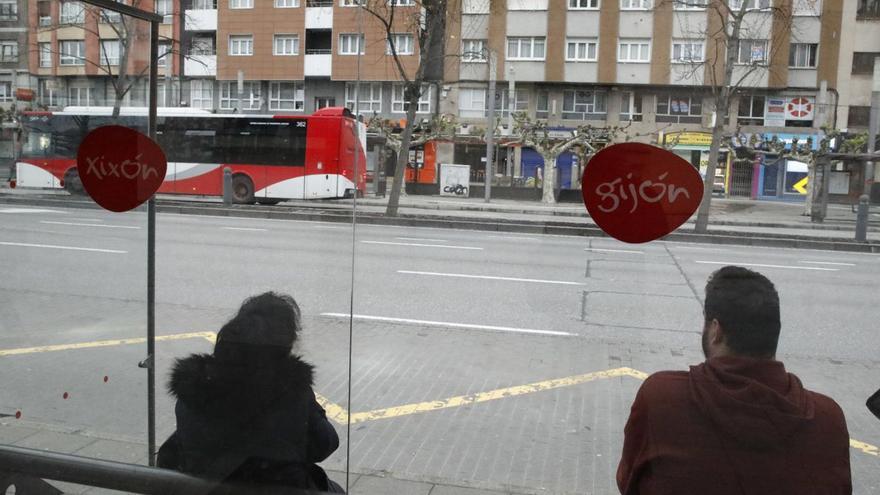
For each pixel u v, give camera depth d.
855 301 7.70
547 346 5.96
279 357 2.58
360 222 12.99
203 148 14.31
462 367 5.33
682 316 6.84
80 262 7.75
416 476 3.40
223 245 10.58
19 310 5.95
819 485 1.70
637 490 1.88
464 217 12.59
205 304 6.58
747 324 1.85
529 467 3.64
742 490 1.72
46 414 3.70
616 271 8.36
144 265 8.02
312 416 2.63
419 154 12.69
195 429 2.56
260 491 2.45
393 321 6.71
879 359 5.61
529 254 10.21
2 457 2.74
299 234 12.08
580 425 4.23
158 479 2.54
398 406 4.44
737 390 1.78
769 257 9.88
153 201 4.27
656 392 1.87
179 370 2.68
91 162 4.20
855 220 12.91
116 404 3.78
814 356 5.74
